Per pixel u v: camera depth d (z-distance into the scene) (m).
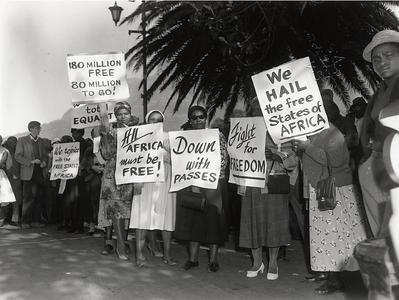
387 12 10.73
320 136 4.56
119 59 6.17
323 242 4.56
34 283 5.06
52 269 5.70
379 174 3.64
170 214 5.96
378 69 3.86
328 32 10.66
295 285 5.01
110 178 6.09
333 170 4.53
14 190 10.15
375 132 3.74
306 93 4.73
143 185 5.86
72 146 8.49
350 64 11.43
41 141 10.03
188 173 5.54
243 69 10.14
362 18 10.58
